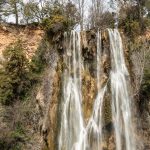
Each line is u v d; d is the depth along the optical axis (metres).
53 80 32.91
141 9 39.31
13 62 32.84
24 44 35.75
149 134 32.81
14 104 31.94
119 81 34.03
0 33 35.81
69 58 34.09
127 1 40.09
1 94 32.09
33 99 32.50
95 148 31.02
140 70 34.47
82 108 32.19
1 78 32.69
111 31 35.78
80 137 31.25
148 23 38.50
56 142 30.70
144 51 35.62
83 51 34.31
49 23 35.56
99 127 31.70
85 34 34.97
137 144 32.16
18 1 37.53
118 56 35.16
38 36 36.34
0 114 31.28
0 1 37.84
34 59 34.97
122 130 32.19
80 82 33.25
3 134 30.12
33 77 33.50
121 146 31.64
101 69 34.03
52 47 35.16
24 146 30.39
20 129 31.06
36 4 37.41
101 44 34.88
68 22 36.12
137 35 37.38
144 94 34.00
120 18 39.00
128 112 33.06
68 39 34.97
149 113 33.44
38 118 31.55
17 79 32.56
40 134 30.94
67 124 31.61
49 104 31.78
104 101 32.72
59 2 39.84
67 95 32.62
